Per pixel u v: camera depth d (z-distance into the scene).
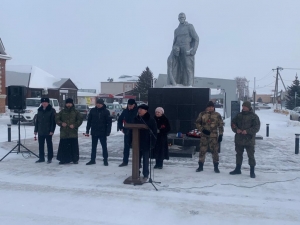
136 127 6.71
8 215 5.07
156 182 7.02
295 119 32.41
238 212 5.30
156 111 8.30
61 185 6.77
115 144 13.05
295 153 11.23
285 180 7.39
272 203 5.78
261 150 11.98
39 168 8.36
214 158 8.00
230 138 15.78
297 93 60.09
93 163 8.91
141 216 5.06
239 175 7.79
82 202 5.68
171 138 10.95
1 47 33.75
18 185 6.74
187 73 12.82
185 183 7.00
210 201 5.82
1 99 33.59
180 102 11.98
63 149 8.86
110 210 5.30
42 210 5.29
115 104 30.48
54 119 9.00
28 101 23.28
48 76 49.72
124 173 7.89
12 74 45.62
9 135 13.55
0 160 9.31
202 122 8.04
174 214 5.16
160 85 27.73
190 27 12.80
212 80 28.89
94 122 8.72
